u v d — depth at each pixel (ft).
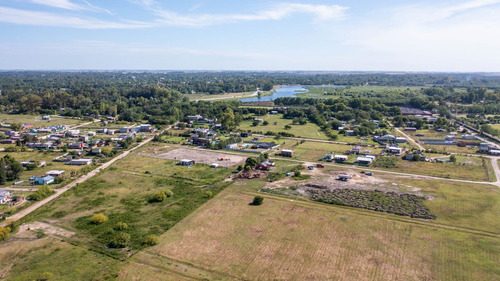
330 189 316.19
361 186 325.42
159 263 191.93
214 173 371.76
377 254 202.18
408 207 272.51
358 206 274.57
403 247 210.38
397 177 355.15
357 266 189.26
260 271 184.44
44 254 200.64
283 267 188.24
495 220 248.52
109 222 244.63
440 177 354.54
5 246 209.77
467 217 254.06
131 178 352.08
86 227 236.84
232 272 183.52
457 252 204.23
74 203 281.74
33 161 396.16
